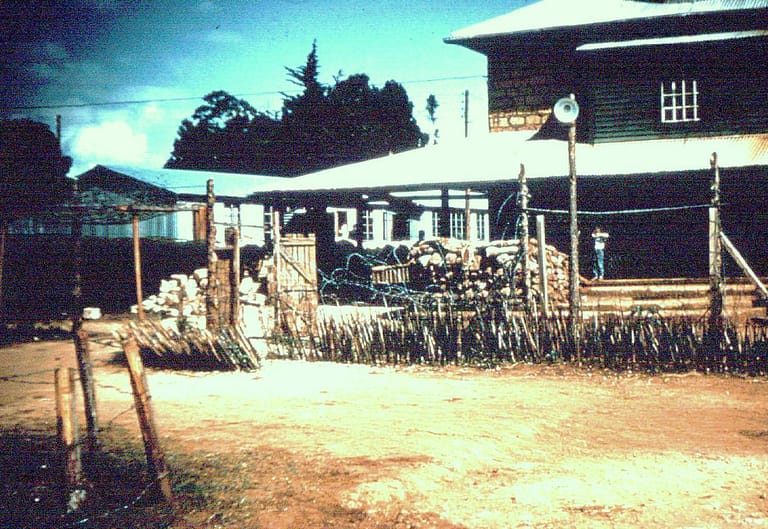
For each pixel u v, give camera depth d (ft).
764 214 70.54
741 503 17.95
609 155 72.74
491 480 19.93
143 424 17.92
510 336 41.09
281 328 49.39
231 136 204.54
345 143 192.75
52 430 25.25
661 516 17.12
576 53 76.59
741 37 69.87
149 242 88.02
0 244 66.80
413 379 37.24
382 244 139.44
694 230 72.90
